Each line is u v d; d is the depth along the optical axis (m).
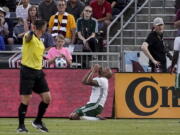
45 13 56.28
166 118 45.59
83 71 45.88
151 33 47.78
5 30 55.28
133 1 59.81
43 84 34.16
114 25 59.81
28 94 33.88
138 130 35.62
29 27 54.53
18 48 53.41
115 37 56.47
